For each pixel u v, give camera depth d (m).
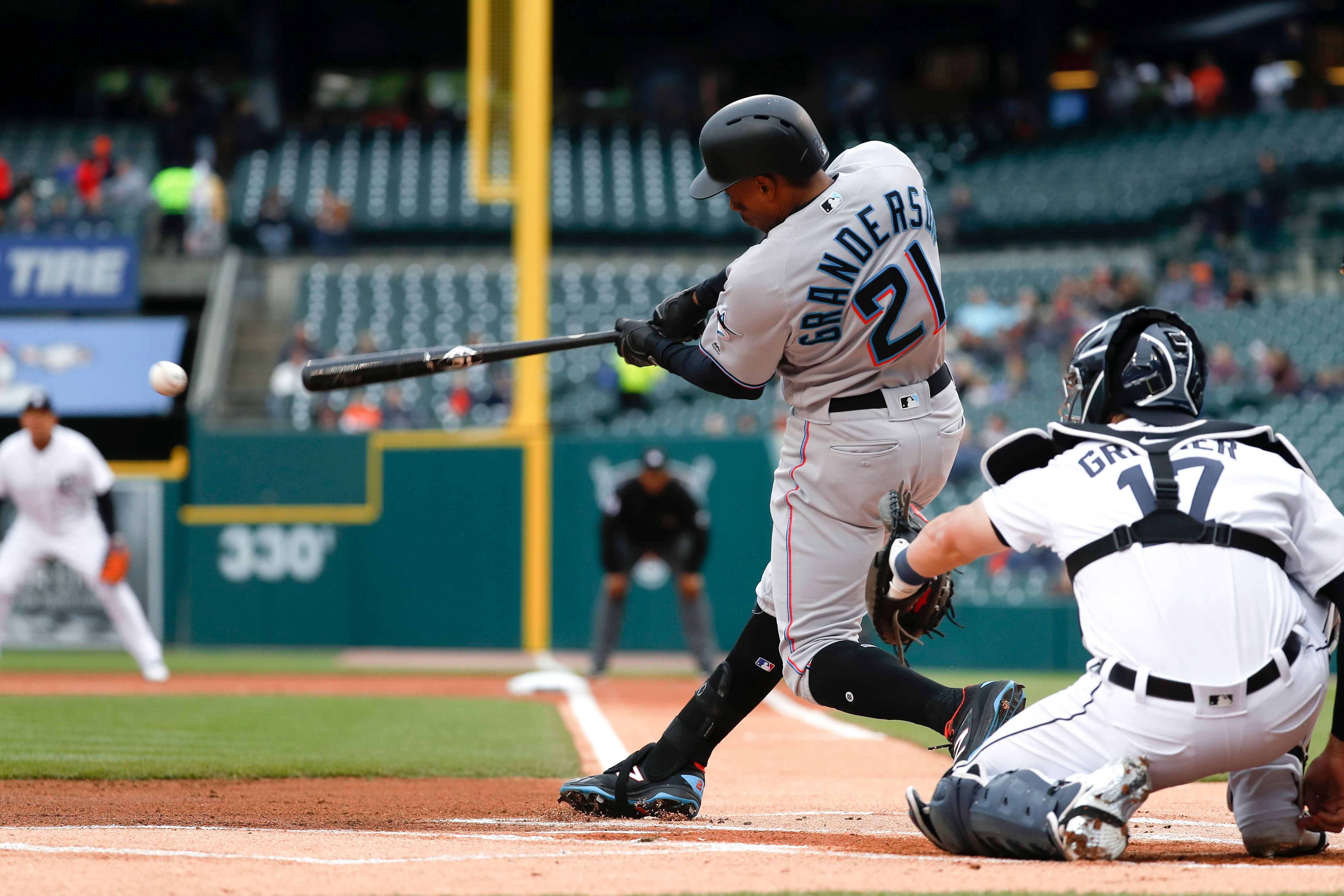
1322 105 87.31
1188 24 103.06
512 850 10.89
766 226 12.25
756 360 12.02
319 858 10.34
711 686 13.14
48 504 33.03
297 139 86.81
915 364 12.22
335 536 48.34
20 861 10.06
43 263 64.00
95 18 96.62
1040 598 44.12
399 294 69.06
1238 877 9.18
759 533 46.78
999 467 10.72
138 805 14.23
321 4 96.00
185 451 48.88
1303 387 53.47
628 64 102.25
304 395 56.94
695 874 9.54
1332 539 9.98
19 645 47.19
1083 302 63.03
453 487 48.28
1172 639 9.61
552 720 25.72
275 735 22.45
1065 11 101.81
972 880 9.15
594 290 70.75
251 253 74.31
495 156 60.38
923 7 99.75
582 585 47.81
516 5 51.97
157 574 48.03
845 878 9.30
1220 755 9.73
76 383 56.44
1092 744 10.00
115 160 82.00
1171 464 9.97
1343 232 71.19
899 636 11.87
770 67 104.25
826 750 21.59
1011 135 91.19
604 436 47.88
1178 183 76.75
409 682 36.00
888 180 11.89
